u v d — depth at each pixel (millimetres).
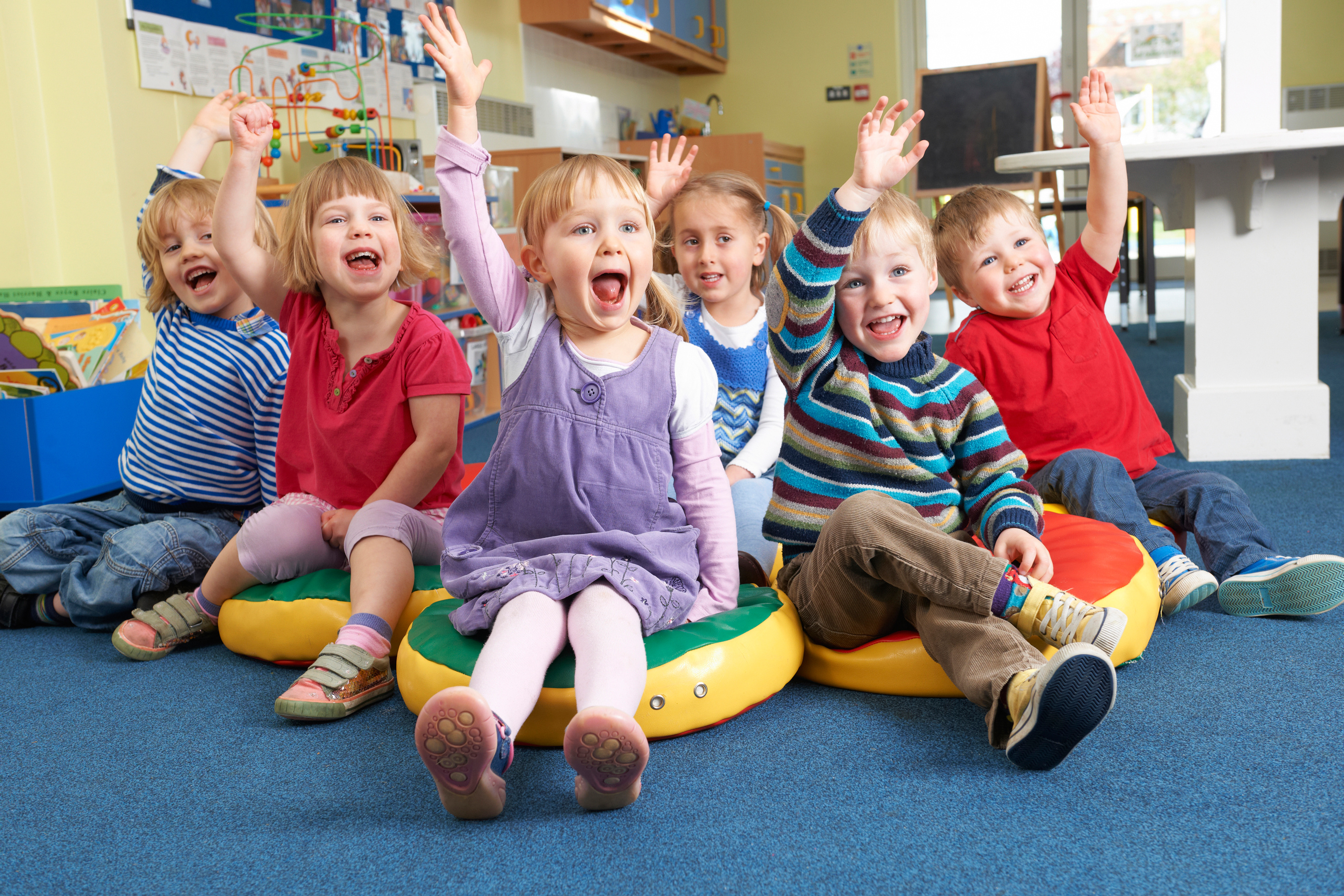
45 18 2578
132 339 2037
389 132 3334
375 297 1332
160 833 874
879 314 1141
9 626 1504
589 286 1035
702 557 1132
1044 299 1541
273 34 3113
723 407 1603
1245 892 731
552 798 910
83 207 2648
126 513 1557
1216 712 1031
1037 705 865
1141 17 5727
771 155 5340
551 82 4719
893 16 5809
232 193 1343
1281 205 2197
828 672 1148
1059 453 1549
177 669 1294
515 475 1065
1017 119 5191
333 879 793
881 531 1024
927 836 821
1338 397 2805
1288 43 5246
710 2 5785
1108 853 787
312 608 1239
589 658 919
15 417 1708
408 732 1073
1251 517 1385
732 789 913
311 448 1383
